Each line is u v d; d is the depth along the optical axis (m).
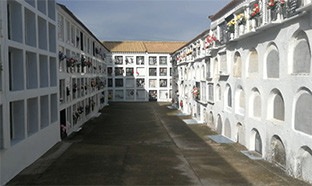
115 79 52.94
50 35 17.89
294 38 11.77
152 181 11.48
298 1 10.96
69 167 13.36
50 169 13.02
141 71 53.44
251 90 16.02
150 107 42.78
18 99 12.32
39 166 13.46
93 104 33.19
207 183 11.23
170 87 53.72
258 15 13.73
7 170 11.32
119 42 56.78
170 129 24.42
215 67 22.75
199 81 27.73
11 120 12.88
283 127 12.57
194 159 14.83
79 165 13.70
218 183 11.22
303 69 11.27
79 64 23.81
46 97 16.66
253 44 15.44
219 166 13.53
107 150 16.86
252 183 11.15
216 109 22.56
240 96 17.97
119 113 35.75
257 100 15.66
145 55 53.03
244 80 16.75
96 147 17.66
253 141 16.19
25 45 13.12
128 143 19.06
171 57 47.53
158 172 12.68
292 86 11.84
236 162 14.13
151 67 53.34
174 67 44.28
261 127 14.77
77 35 25.30
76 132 23.03
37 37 14.80
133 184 11.13
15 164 12.08
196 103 29.78
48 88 16.59
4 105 11.05
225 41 19.25
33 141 14.16
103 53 43.88
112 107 42.81
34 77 14.66
